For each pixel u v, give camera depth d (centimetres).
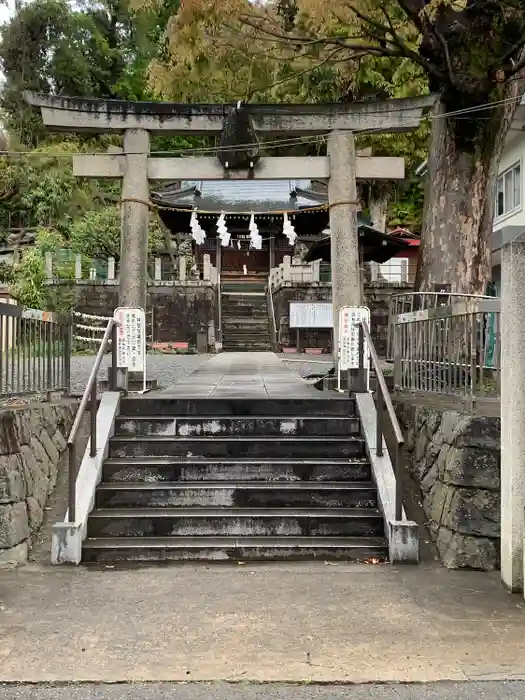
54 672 353
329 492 608
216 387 927
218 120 911
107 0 3897
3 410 587
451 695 333
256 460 655
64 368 782
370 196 2736
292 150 2134
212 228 2602
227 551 547
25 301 2212
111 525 572
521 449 472
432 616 428
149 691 337
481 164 977
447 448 572
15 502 543
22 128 3266
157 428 701
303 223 2425
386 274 2523
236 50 1066
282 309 2345
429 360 682
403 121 903
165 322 2362
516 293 476
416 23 931
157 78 1115
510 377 476
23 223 3133
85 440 700
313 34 1068
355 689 339
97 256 2612
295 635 397
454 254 978
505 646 385
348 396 778
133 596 461
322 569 523
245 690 338
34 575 506
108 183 3188
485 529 525
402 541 538
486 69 901
